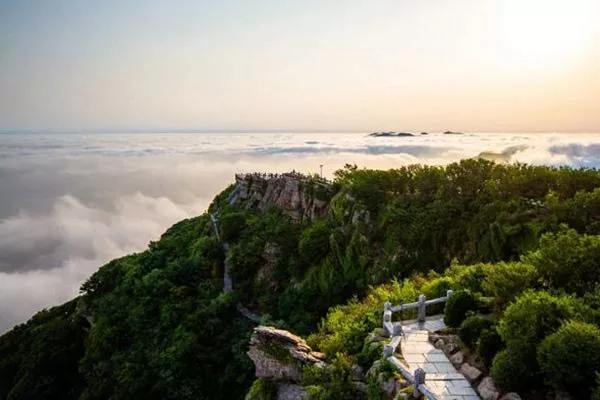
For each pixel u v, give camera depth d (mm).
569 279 21719
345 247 52438
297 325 46562
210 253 64562
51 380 57281
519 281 21344
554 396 16266
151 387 45156
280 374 23719
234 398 43375
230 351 47656
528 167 48938
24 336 69375
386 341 21516
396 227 50094
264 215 66250
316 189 62781
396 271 47281
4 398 60438
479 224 43406
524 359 16781
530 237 38719
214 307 53250
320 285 51500
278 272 56344
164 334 51875
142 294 58938
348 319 27250
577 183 43188
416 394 17172
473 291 24906
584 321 16953
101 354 53688
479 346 19109
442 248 47000
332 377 20859
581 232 36156
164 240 78750
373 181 57812
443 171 53656
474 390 17734
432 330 22984
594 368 15078
